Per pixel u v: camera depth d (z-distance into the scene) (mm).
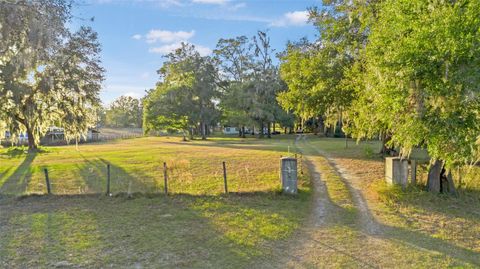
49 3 10328
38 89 24859
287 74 19609
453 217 8430
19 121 27094
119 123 106312
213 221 7855
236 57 50094
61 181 13461
